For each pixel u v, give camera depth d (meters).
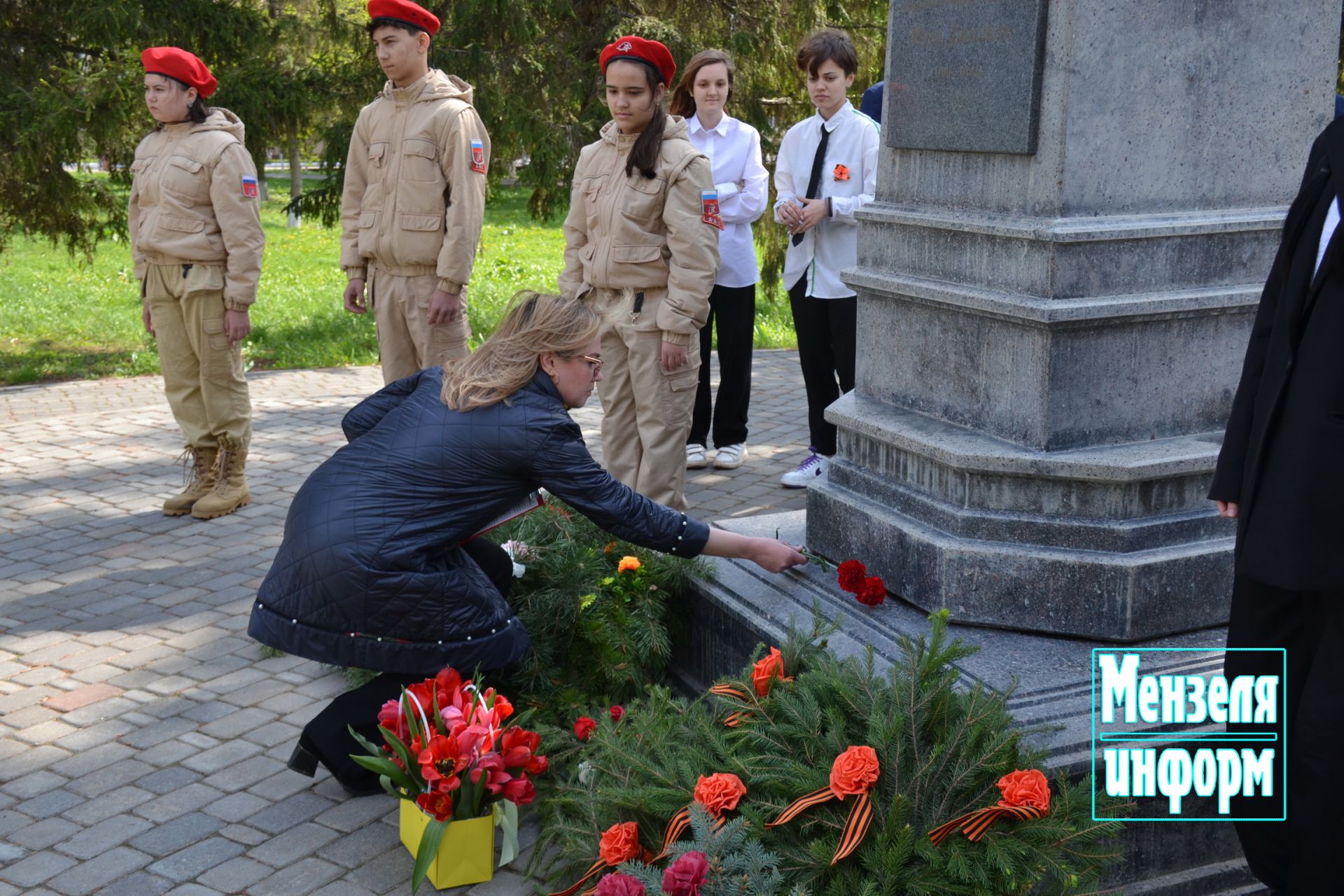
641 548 3.88
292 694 3.82
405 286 5.40
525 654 3.47
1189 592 3.19
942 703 2.56
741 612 3.49
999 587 3.22
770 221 11.98
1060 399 3.15
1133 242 3.12
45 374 10.04
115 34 9.51
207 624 4.40
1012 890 2.31
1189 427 3.32
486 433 3.09
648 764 2.69
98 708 3.72
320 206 11.53
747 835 2.46
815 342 5.70
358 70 11.19
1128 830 2.74
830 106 5.49
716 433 6.40
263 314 13.41
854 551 3.65
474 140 5.25
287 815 3.12
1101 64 3.02
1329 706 2.39
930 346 3.54
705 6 11.87
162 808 3.15
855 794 2.43
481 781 2.75
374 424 3.43
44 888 2.80
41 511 5.81
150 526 5.57
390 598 3.04
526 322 3.15
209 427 5.70
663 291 4.68
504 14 10.85
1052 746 2.71
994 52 3.16
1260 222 3.24
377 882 2.83
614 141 4.74
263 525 5.56
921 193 3.54
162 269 5.54
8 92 9.66
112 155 10.22
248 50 10.63
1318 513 2.36
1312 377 2.37
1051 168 3.06
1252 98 3.22
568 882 2.77
